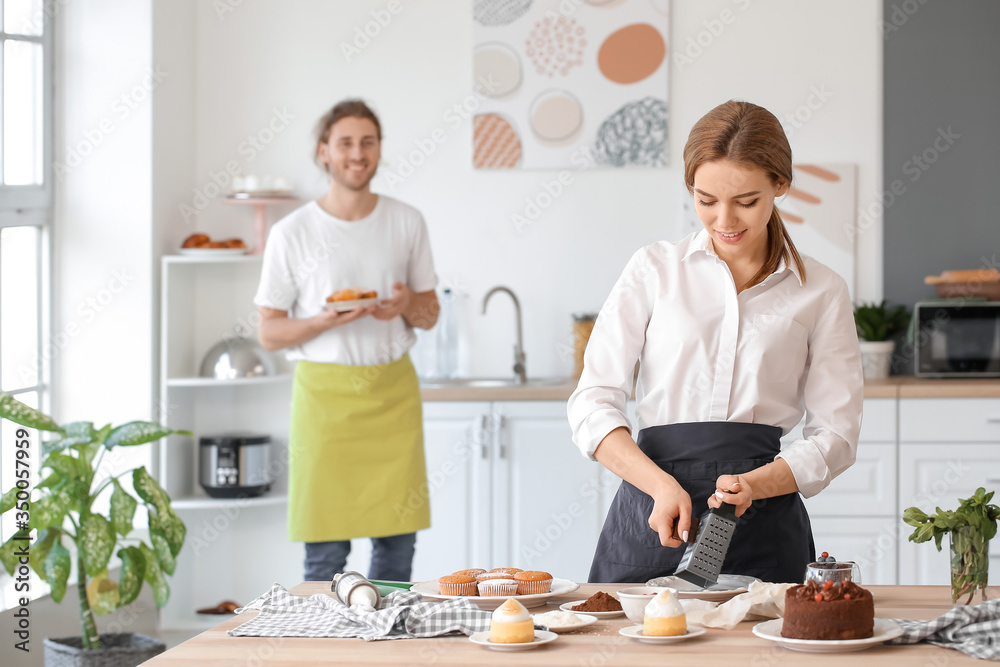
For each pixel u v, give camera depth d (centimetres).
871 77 389
